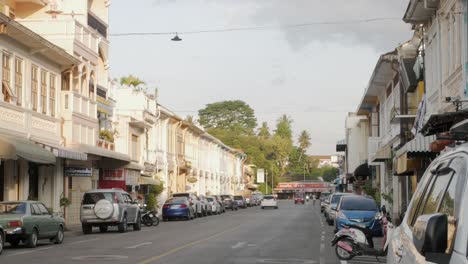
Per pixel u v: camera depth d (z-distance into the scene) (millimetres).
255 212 65938
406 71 32406
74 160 38281
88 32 39469
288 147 151000
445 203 4512
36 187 34500
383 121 46906
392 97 40156
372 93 49781
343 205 26891
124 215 32031
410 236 5242
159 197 59188
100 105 43094
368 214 25984
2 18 27516
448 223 3994
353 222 25562
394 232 6410
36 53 32844
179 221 45594
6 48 29688
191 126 72312
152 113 55781
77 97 37438
